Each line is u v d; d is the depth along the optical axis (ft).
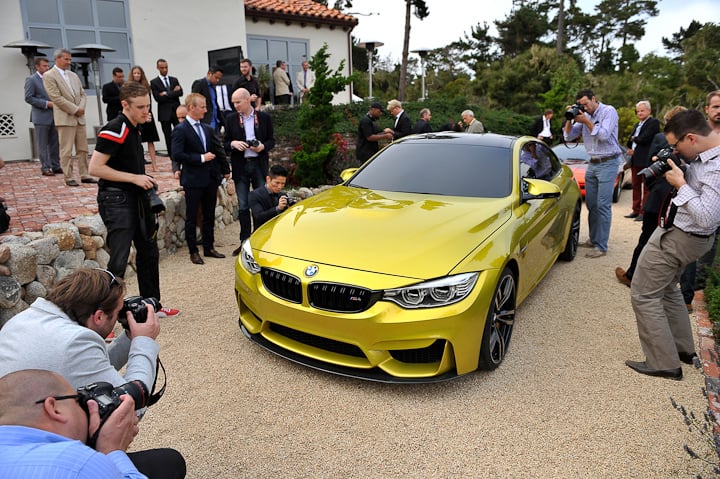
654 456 8.82
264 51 49.62
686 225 10.50
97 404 4.85
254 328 11.83
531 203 14.19
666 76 83.76
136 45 38.09
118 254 12.82
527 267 13.23
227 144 20.18
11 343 5.80
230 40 42.22
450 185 14.19
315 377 11.24
